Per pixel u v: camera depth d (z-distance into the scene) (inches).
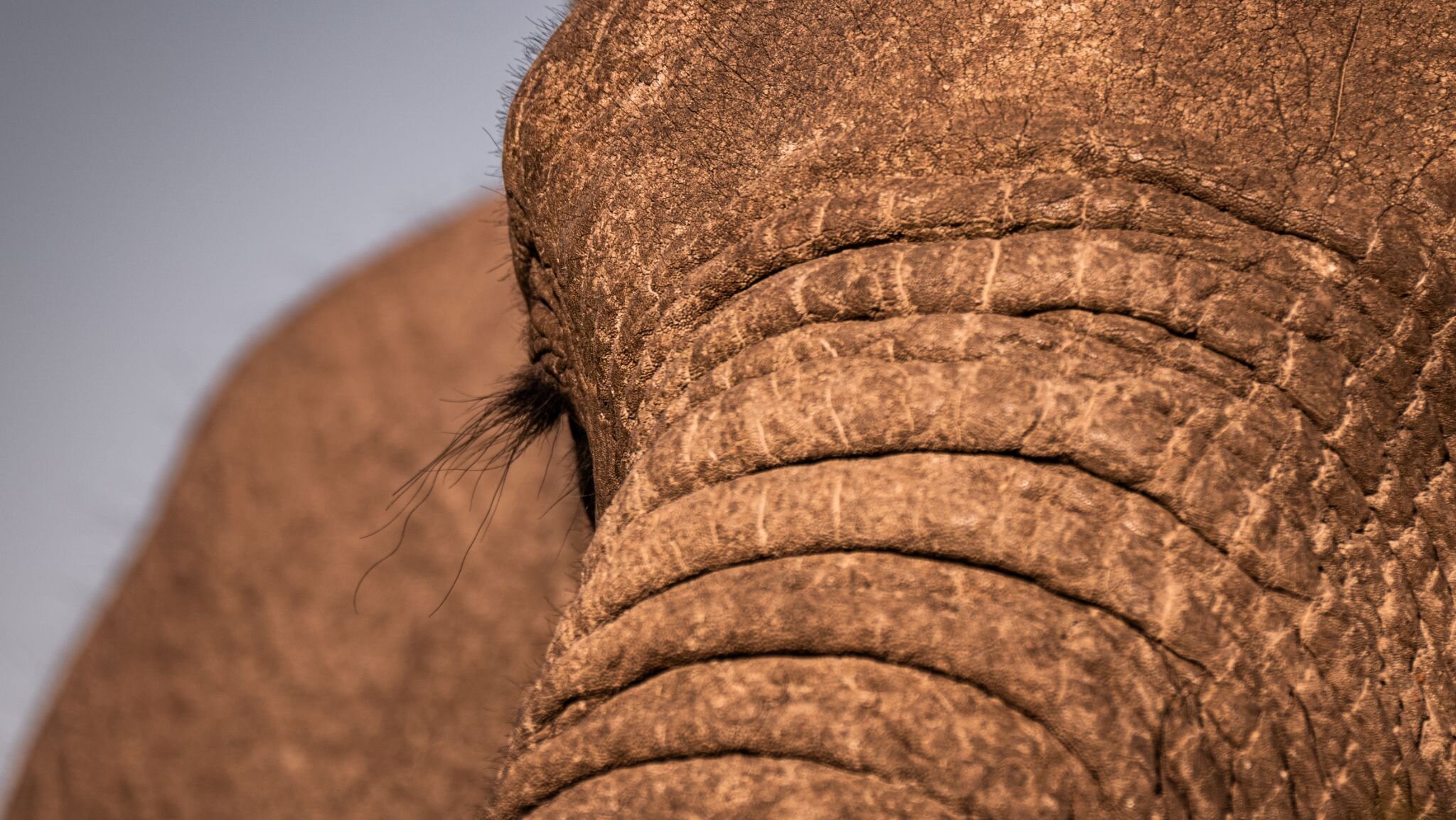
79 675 809.5
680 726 230.2
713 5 243.4
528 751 233.3
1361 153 236.1
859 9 240.4
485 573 677.3
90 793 749.9
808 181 237.9
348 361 858.8
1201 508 231.5
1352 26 237.3
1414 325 234.8
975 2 239.0
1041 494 231.1
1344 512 233.0
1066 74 237.1
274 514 798.5
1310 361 233.6
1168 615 230.4
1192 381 232.8
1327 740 231.1
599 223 242.7
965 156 236.4
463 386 788.0
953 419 231.9
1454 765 232.4
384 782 652.7
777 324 235.5
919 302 234.1
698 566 232.4
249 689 730.8
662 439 235.3
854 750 228.8
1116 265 233.6
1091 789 228.8
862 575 230.8
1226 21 237.5
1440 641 233.3
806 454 232.7
